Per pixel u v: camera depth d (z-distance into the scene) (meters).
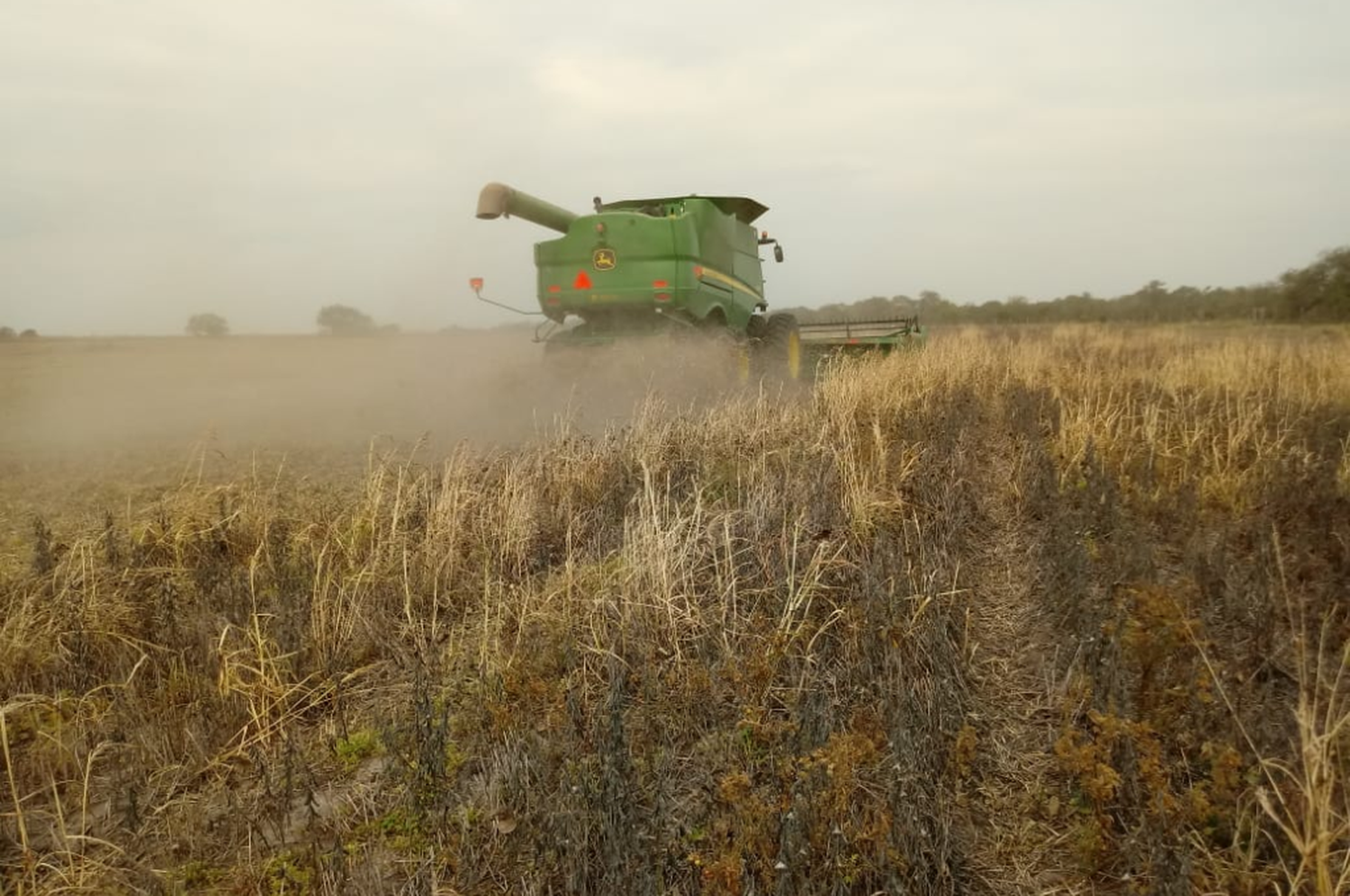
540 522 5.23
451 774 3.13
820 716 3.01
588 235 11.02
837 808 2.56
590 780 2.85
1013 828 2.84
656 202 11.93
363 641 4.12
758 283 14.02
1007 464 6.87
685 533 4.61
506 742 3.15
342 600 4.29
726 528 4.29
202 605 4.23
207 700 3.56
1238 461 6.25
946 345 13.45
